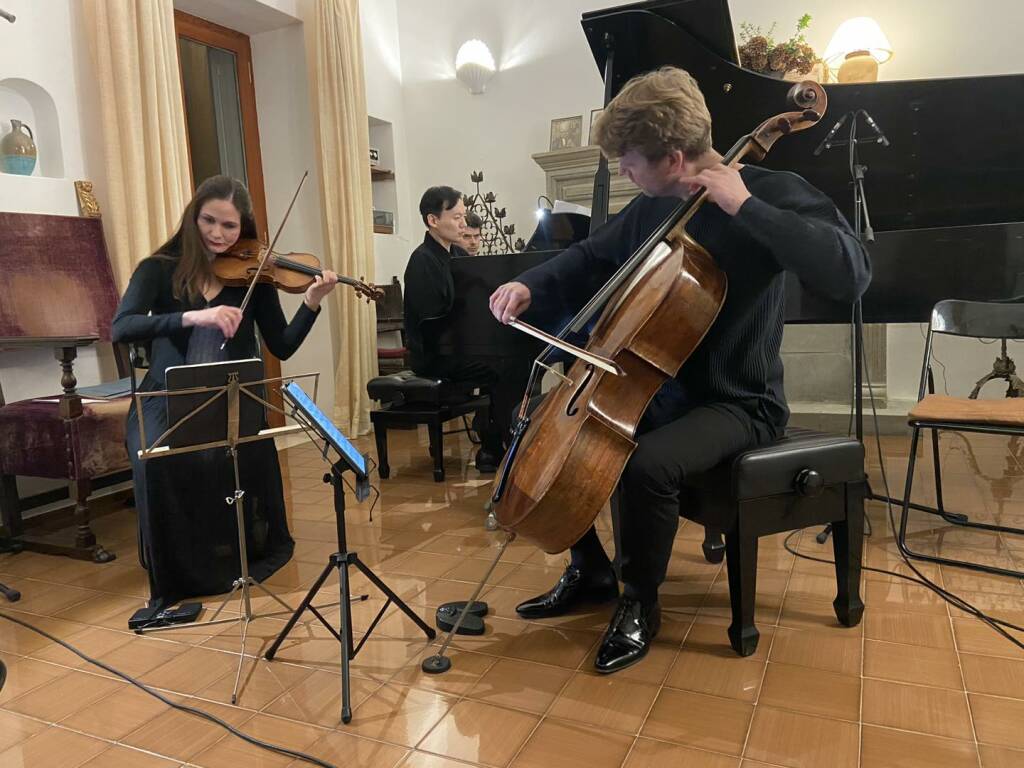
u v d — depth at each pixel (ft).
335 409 15.83
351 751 4.76
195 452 7.34
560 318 7.14
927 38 14.42
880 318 9.49
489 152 18.61
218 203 7.61
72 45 10.83
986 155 10.12
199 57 15.08
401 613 6.84
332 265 15.69
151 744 4.96
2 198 9.93
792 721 4.90
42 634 6.76
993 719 4.84
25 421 8.91
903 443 13.05
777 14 15.29
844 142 10.14
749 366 6.00
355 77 16.07
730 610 6.61
